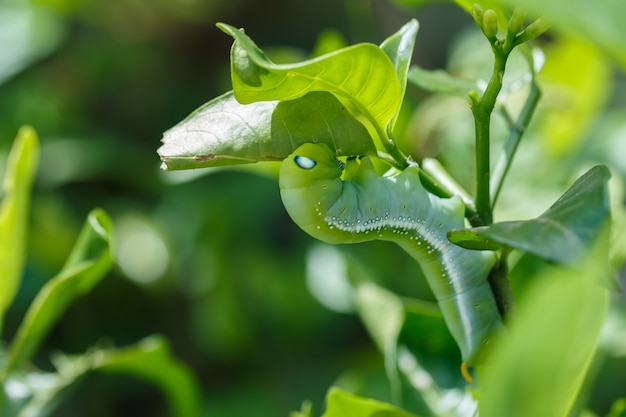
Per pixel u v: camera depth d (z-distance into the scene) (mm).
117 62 871
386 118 352
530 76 388
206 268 697
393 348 414
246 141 345
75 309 729
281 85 338
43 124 825
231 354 683
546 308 304
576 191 329
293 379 666
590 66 582
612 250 449
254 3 915
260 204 744
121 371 450
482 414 310
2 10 863
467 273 360
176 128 345
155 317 740
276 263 698
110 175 799
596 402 583
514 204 532
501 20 361
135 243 734
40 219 729
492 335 363
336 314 684
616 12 302
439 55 892
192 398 461
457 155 539
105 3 842
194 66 904
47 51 838
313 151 347
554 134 600
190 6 863
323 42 515
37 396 428
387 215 355
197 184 760
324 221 349
